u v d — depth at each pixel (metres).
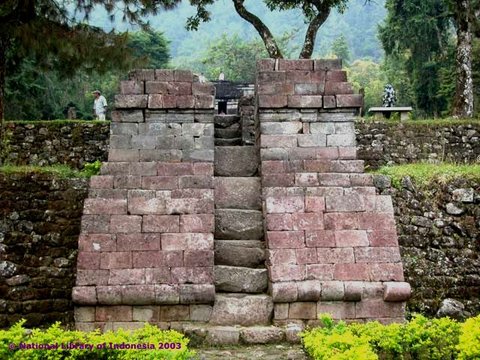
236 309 6.00
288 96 7.14
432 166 9.46
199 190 6.66
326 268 6.18
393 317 6.01
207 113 7.21
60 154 12.80
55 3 10.66
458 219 8.15
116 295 5.86
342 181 6.84
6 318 7.66
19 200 8.20
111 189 6.64
